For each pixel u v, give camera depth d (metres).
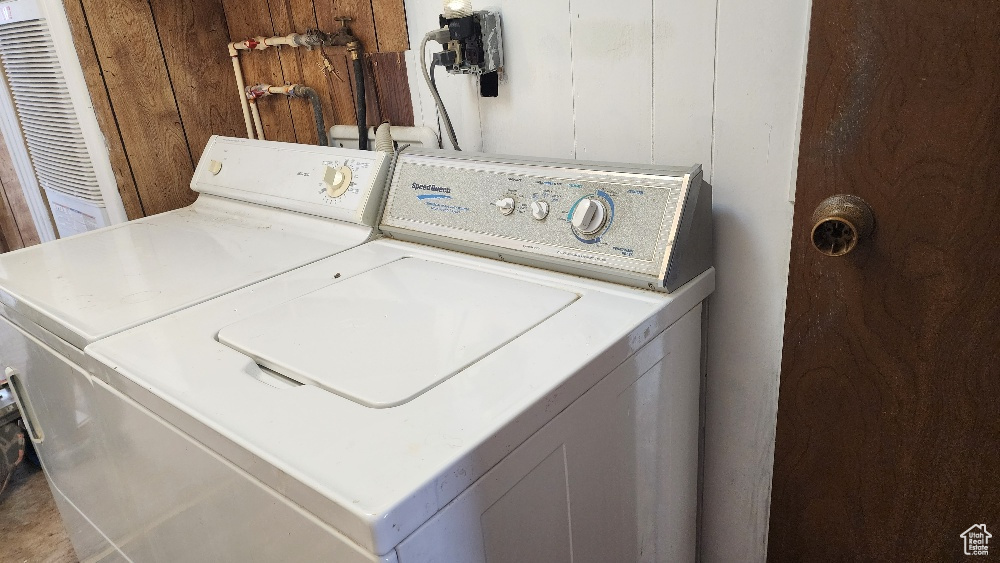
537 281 1.20
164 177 2.13
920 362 0.99
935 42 0.85
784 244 1.18
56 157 2.21
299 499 0.72
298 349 0.98
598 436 0.97
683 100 1.23
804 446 1.17
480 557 0.78
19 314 1.33
